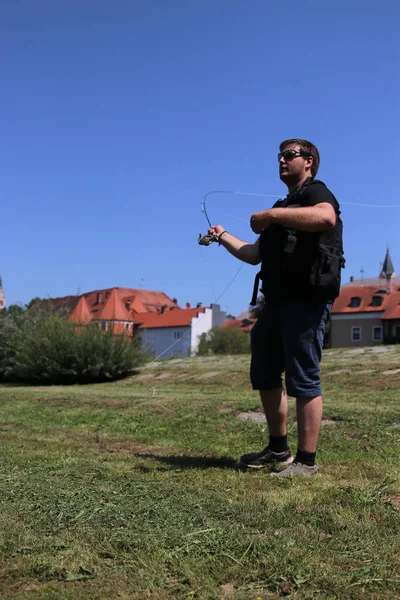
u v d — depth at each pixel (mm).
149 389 14148
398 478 3680
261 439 5555
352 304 67062
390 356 16969
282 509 2918
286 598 1973
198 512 2896
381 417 6234
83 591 2039
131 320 70750
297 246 3723
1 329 21891
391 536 2529
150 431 6480
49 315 23375
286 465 4012
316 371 3867
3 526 2678
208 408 7723
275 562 2236
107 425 7160
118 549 2408
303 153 3971
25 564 2254
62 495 3268
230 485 3562
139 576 2145
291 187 4043
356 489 3207
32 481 3682
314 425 3867
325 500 3094
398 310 63562
